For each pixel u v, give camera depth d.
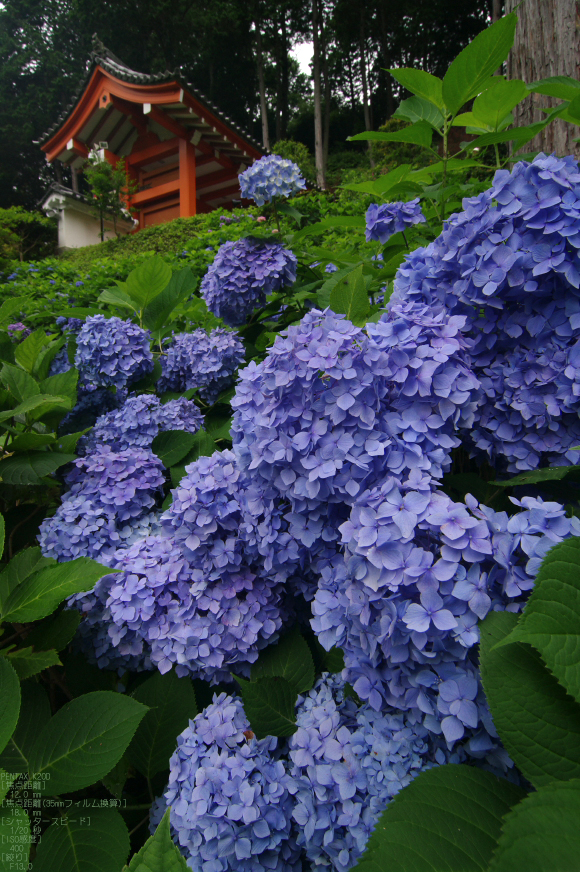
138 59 38.03
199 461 1.65
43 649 1.55
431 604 1.03
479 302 1.43
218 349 2.51
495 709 0.93
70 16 39.53
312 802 1.24
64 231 21.66
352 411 1.28
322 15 35.56
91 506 1.80
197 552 1.59
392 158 14.55
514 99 2.12
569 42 3.13
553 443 1.44
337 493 1.32
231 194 20.97
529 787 1.05
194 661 1.55
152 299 2.79
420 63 36.81
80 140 21.05
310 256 2.87
